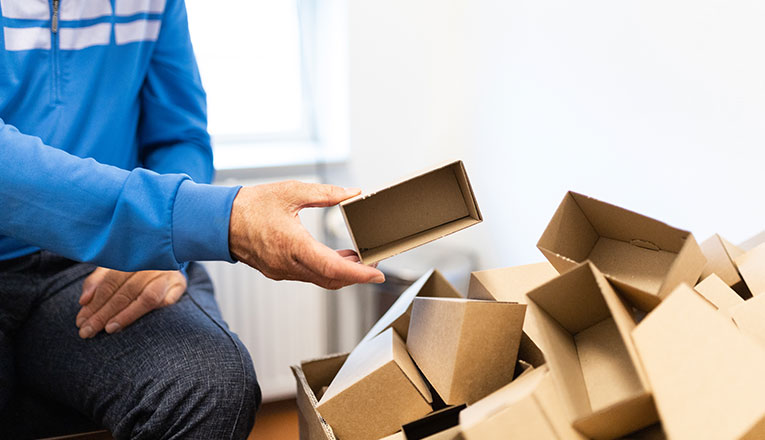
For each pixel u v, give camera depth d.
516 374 0.92
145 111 1.43
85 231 1.05
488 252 2.12
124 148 1.36
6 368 1.20
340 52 2.05
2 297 1.24
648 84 1.45
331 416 0.92
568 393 0.73
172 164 1.40
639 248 0.95
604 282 0.74
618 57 1.52
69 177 1.04
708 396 0.66
